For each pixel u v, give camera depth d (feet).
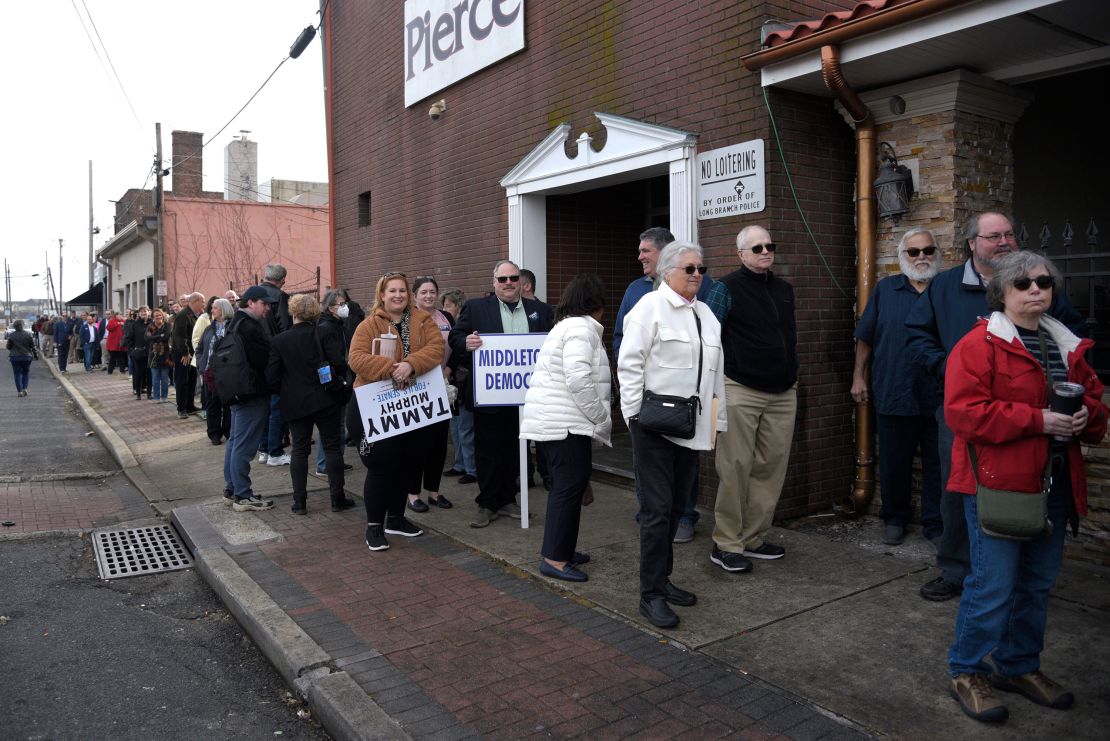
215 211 82.69
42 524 22.09
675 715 10.78
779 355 15.60
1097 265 20.79
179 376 42.29
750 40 18.86
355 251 39.83
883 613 13.80
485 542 18.34
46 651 13.99
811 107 19.34
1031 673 10.89
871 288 19.22
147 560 19.07
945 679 11.50
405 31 33.37
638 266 29.19
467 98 29.76
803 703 10.99
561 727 10.54
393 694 11.49
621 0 22.52
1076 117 24.99
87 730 11.35
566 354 15.02
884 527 18.04
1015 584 10.25
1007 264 10.13
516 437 20.27
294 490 21.47
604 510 20.79
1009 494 9.82
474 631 13.65
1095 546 15.69
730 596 14.71
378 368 17.72
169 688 12.68
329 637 13.52
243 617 14.85
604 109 23.29
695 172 20.43
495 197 28.40
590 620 13.98
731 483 15.83
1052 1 13.88
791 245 18.98
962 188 18.31
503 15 27.02
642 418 13.02
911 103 18.57
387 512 19.29
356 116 39.04
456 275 30.99
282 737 11.26
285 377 21.09
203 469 28.73
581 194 27.89
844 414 20.07
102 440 37.50
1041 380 9.91
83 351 89.71
